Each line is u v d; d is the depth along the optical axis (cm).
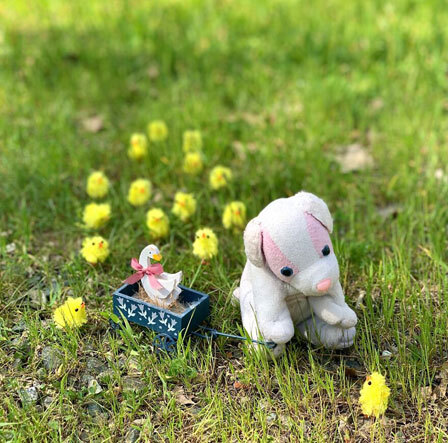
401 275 132
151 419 116
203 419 115
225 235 143
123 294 123
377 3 229
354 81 186
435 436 113
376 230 145
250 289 121
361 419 115
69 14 232
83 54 201
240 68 195
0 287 132
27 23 225
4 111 177
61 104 181
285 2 237
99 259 135
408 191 151
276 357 120
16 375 120
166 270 135
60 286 133
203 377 119
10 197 151
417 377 119
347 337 120
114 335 125
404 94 179
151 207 150
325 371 119
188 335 123
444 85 180
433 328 125
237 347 124
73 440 113
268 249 114
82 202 151
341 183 155
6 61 196
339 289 117
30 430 113
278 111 175
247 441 113
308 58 196
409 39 200
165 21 224
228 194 152
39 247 142
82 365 121
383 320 126
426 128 167
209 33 215
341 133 171
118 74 193
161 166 158
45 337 124
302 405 116
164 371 120
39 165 158
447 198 149
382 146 165
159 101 182
